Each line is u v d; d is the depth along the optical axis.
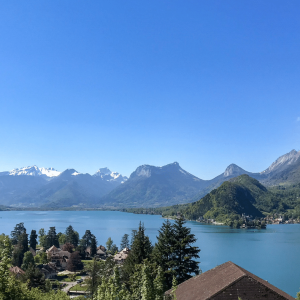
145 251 65.50
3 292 25.22
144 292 28.19
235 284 33.59
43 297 48.62
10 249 25.88
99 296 29.92
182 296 39.53
